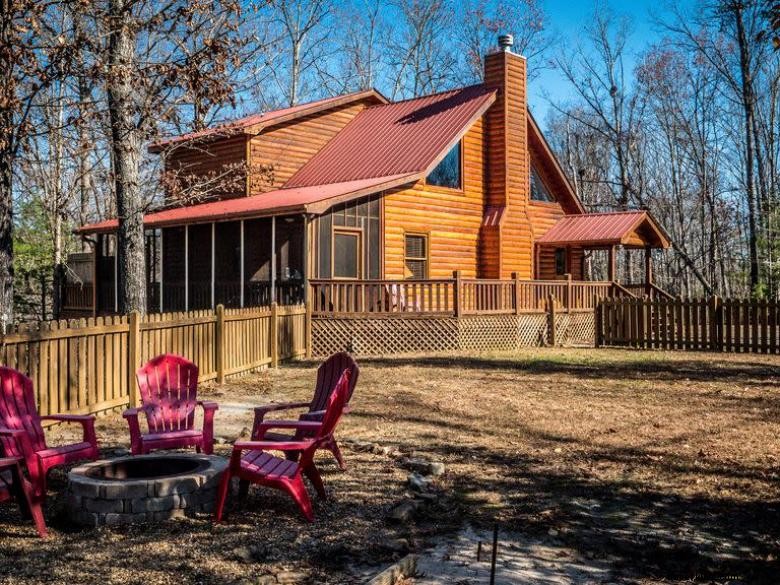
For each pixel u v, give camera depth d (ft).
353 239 72.64
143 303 54.29
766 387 42.83
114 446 28.09
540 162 94.79
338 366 26.05
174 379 25.67
